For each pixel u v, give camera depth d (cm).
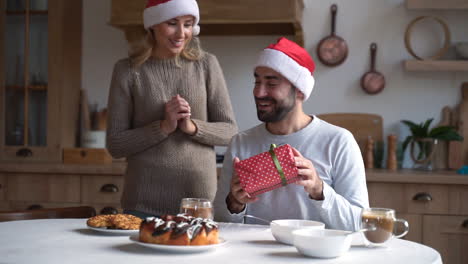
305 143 157
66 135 312
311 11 314
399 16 306
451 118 301
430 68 289
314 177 132
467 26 300
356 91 310
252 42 318
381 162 302
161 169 189
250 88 318
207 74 197
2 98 310
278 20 273
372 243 119
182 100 182
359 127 307
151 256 107
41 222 148
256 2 275
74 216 175
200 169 192
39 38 307
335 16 311
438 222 254
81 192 282
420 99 304
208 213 124
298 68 154
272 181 131
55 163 294
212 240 113
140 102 191
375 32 308
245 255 110
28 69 308
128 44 314
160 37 187
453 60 297
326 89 312
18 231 134
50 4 304
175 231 110
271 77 154
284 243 122
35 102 308
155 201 190
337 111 312
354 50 310
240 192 134
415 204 256
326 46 310
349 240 110
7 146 309
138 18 284
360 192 151
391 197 258
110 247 116
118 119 191
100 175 280
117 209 279
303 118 162
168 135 190
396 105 306
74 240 123
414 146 298
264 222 154
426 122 289
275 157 131
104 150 296
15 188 289
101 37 331
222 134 194
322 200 136
